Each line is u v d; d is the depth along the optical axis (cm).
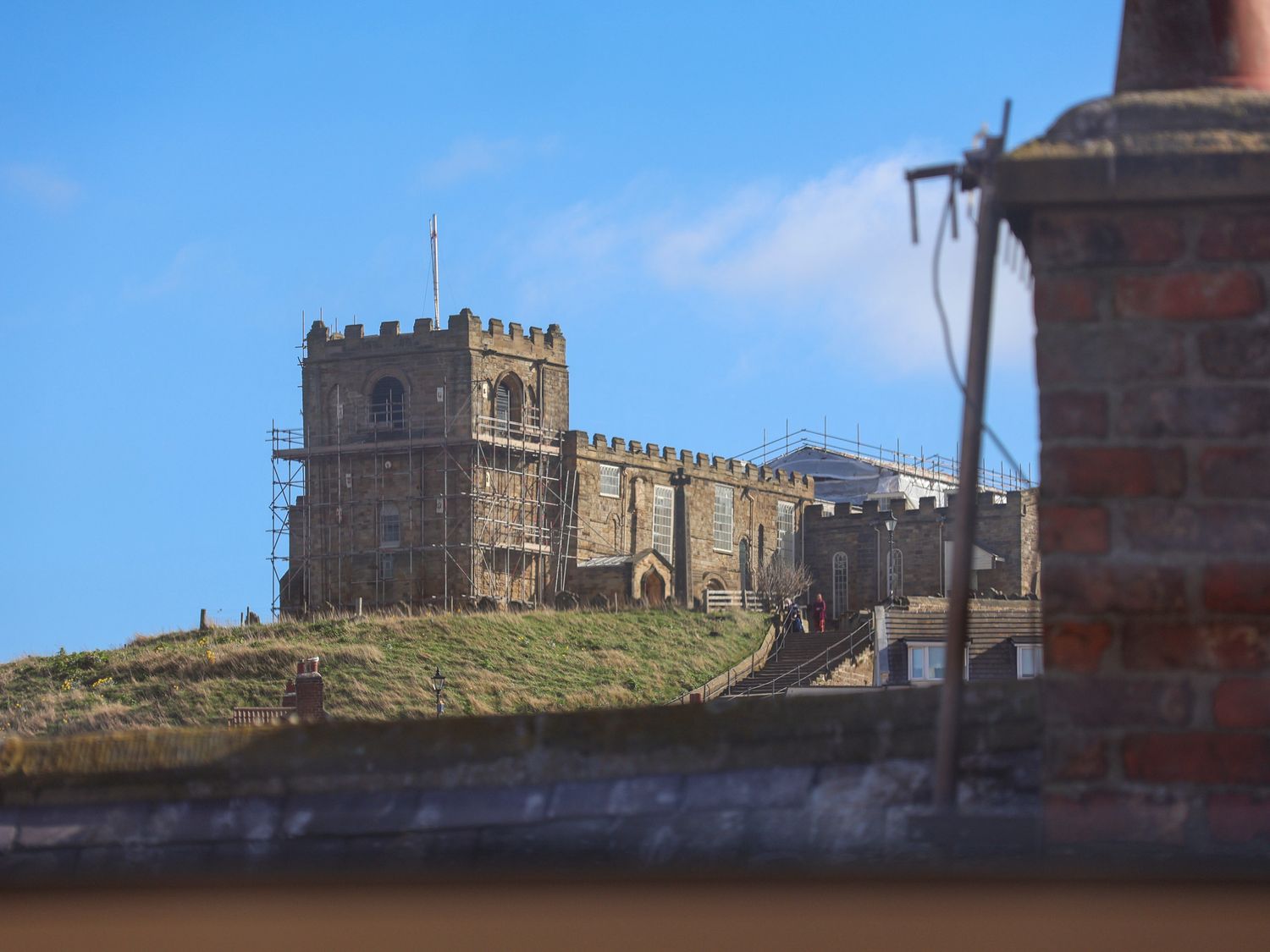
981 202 1460
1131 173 1375
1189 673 1334
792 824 1412
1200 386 1365
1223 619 1335
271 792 1470
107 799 1479
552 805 1446
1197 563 1344
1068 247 1398
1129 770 1334
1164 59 1546
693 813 1428
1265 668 1325
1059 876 1249
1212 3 1540
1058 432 1377
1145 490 1360
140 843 1461
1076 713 1348
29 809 1477
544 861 1352
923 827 1391
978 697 1445
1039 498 1373
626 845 1407
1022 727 1420
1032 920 1243
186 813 1470
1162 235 1387
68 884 1364
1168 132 1402
